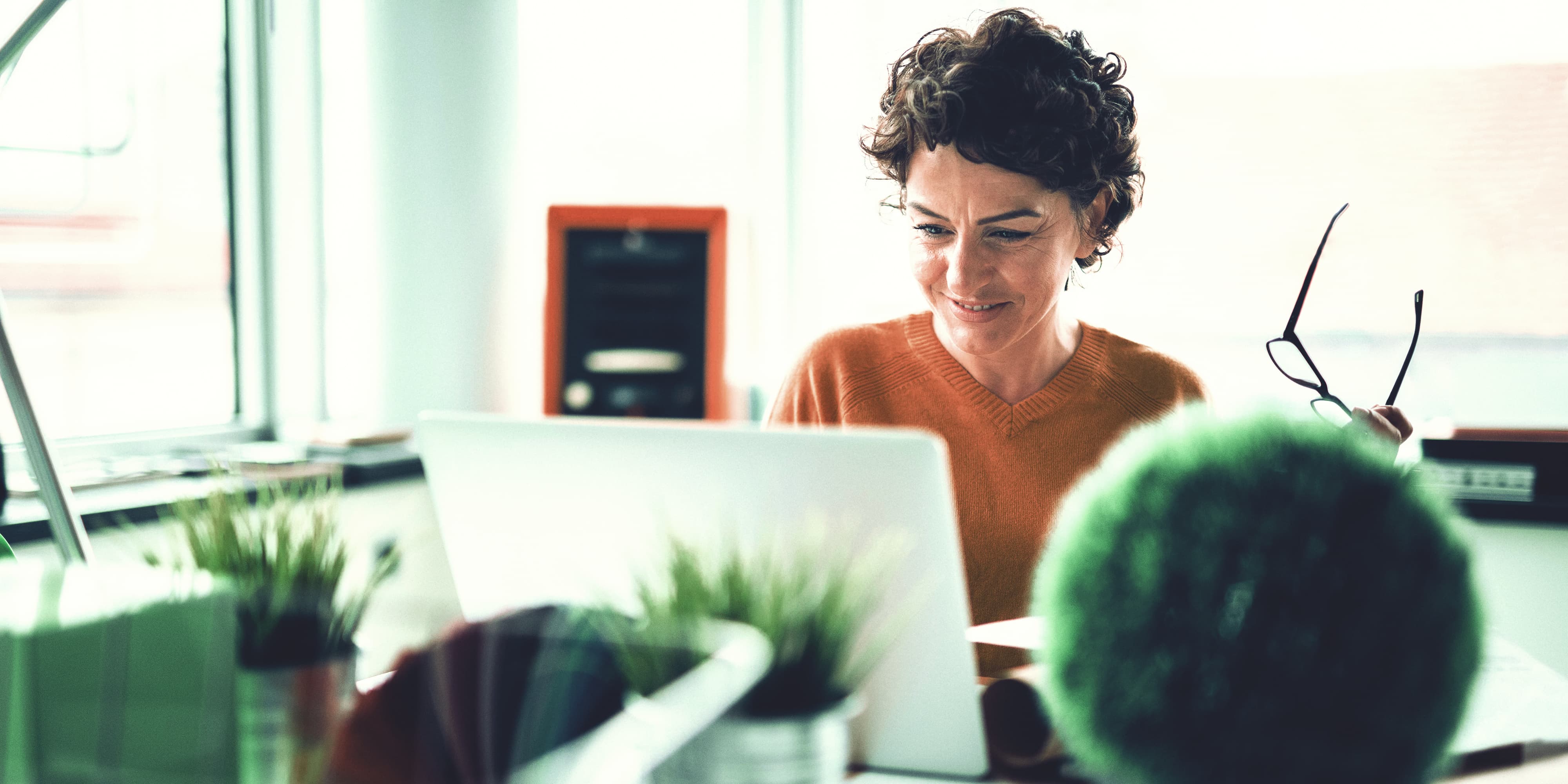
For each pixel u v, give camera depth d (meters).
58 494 0.83
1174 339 2.39
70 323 2.00
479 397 2.33
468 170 2.27
